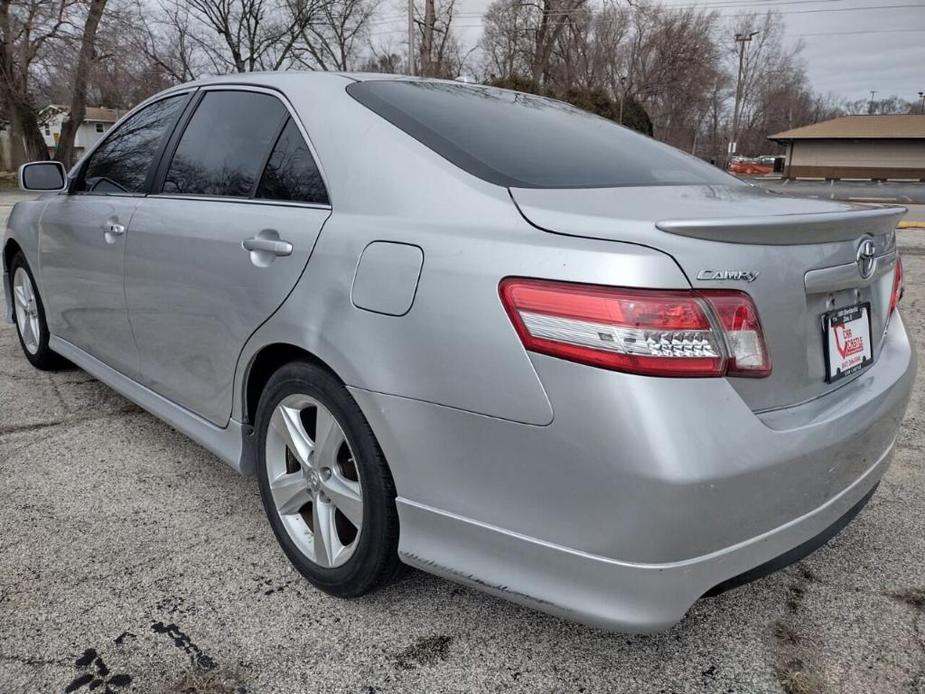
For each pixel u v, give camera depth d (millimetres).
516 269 1667
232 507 2826
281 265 2188
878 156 49062
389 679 1946
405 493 1897
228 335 2418
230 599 2258
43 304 4062
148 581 2340
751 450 1591
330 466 2135
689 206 1854
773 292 1687
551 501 1642
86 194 3467
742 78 62875
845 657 2062
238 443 2523
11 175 30406
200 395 2678
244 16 38625
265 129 2527
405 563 1974
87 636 2074
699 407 1549
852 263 1924
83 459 3217
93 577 2352
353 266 1974
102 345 3373
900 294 2494
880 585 2393
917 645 2111
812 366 1850
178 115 3010
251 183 2480
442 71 37875
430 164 2018
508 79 34156
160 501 2857
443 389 1757
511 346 1646
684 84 53250
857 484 1985
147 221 2844
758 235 1652
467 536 1802
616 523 1564
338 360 1972
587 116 2889
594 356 1549
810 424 1750
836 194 33469
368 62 41406
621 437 1522
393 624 2162
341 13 39125
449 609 2234
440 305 1762
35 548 2506
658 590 1582
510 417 1654
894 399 2098
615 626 1629
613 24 49562
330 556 2191
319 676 1950
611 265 1562
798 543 1793
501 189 1903
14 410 3775
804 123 80312
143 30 31125
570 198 1866
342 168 2166
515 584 1746
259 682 1923
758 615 2242
